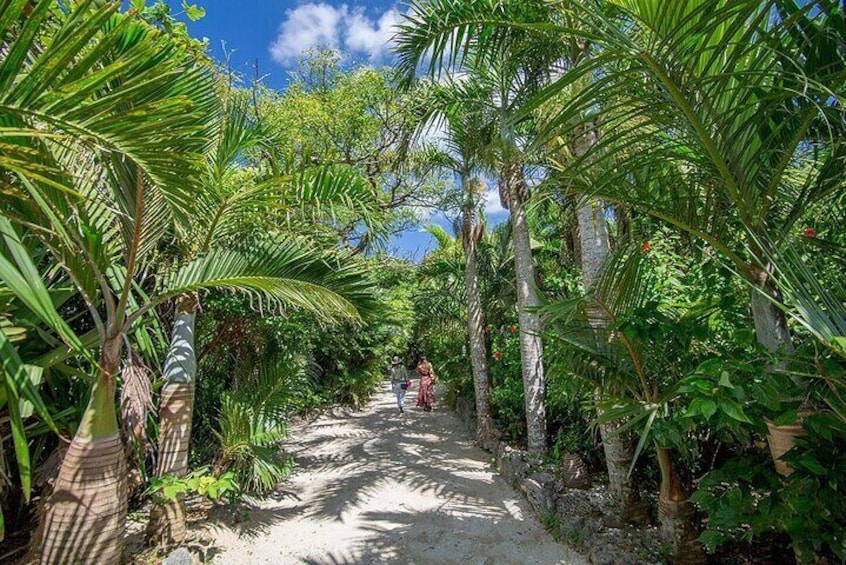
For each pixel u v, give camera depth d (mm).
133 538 3629
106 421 2613
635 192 2164
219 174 3422
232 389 5629
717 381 1881
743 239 2072
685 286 3576
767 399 1713
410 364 20484
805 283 1678
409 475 5660
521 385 6496
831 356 1652
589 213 4145
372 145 8328
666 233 3861
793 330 2406
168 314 4590
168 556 3152
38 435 3262
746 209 1811
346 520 4250
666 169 2127
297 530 4031
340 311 3697
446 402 11844
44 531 2439
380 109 8219
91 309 2592
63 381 3402
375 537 3863
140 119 1473
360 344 11617
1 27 1171
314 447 7410
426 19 3520
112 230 2770
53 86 1343
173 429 3646
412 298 12055
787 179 2082
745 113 1757
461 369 9648
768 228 1985
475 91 5641
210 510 4305
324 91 8375
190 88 2865
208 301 5008
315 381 9531
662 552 2936
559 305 2605
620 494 3684
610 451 3795
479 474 5672
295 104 7625
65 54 1212
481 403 7484
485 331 8602
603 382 2887
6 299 2205
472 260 8141
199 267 3248
